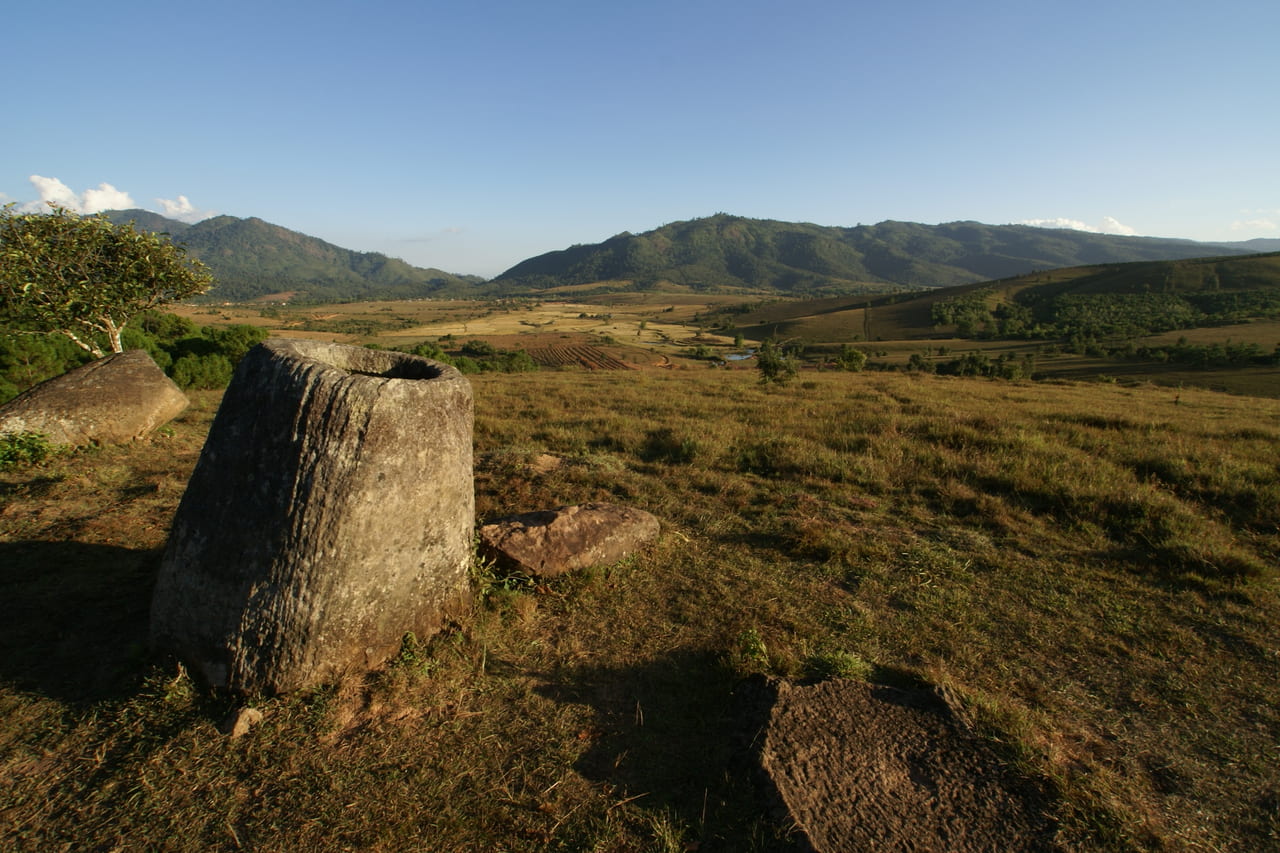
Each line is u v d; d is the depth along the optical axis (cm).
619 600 434
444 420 366
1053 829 244
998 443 866
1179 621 418
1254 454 855
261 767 273
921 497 667
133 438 852
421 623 360
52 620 377
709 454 814
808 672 343
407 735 295
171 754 278
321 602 315
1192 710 329
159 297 1174
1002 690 342
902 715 298
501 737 297
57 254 1022
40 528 520
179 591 331
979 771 269
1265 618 418
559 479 696
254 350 354
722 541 549
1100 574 486
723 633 392
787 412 1201
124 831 242
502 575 443
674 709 320
